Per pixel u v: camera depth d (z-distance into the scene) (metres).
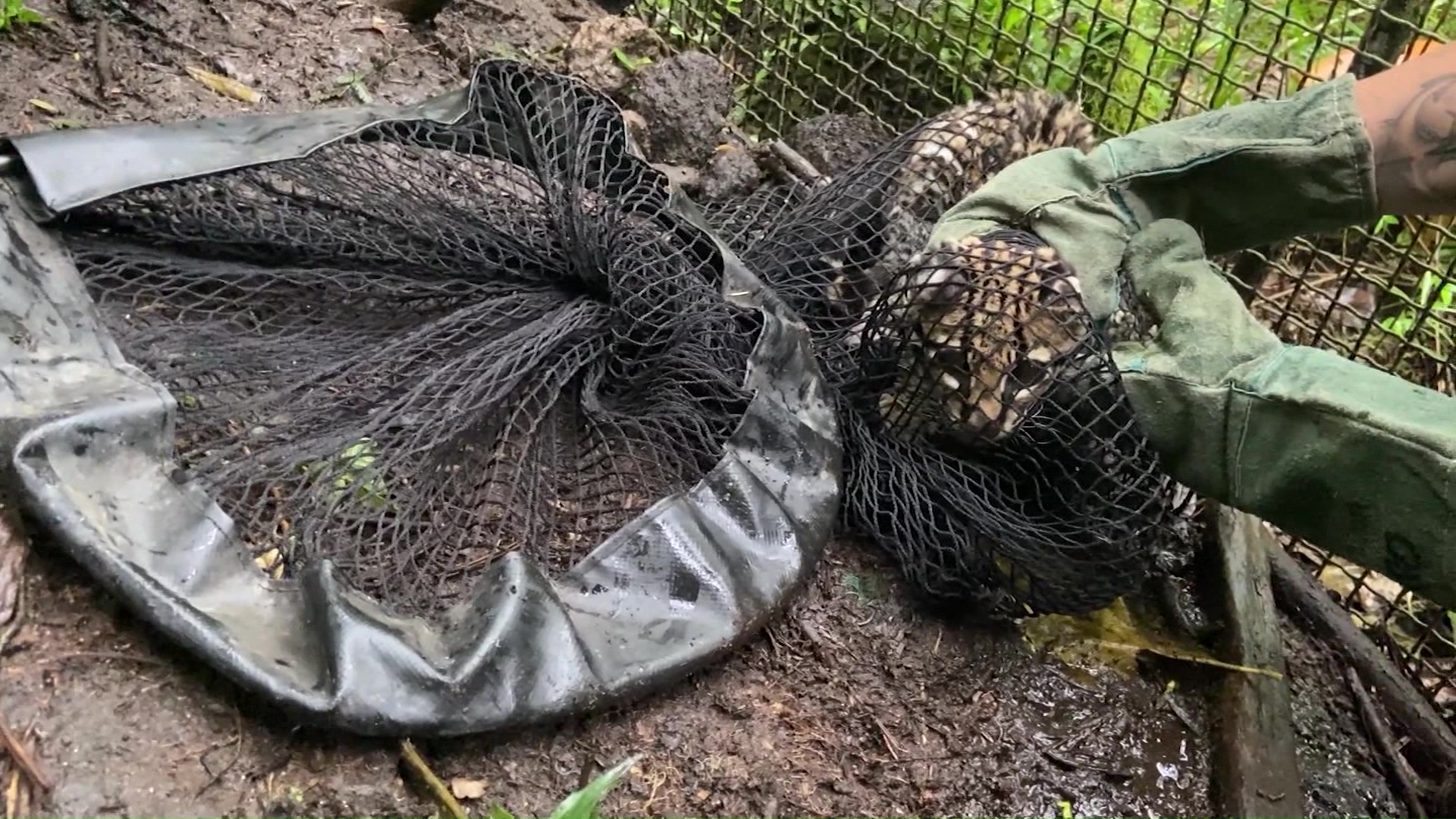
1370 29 1.53
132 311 1.20
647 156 1.82
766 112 2.22
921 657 1.29
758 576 1.18
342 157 1.37
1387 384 1.12
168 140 1.27
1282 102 1.26
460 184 1.42
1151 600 1.48
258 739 0.98
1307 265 1.80
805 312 1.53
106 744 0.94
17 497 0.96
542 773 1.07
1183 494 1.55
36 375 1.03
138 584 0.94
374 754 1.00
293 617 1.00
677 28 2.24
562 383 1.26
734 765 1.13
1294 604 1.55
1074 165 1.31
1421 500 1.07
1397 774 1.39
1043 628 1.40
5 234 1.13
